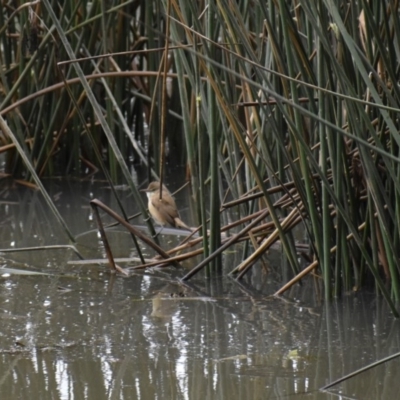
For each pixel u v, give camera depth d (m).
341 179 9.47
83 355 8.20
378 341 8.61
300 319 9.29
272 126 9.48
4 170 16.77
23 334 8.70
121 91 16.50
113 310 9.52
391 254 9.40
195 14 9.42
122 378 7.66
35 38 13.22
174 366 7.96
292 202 10.51
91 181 16.38
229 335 8.79
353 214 9.84
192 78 10.82
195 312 9.52
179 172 16.97
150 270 11.02
